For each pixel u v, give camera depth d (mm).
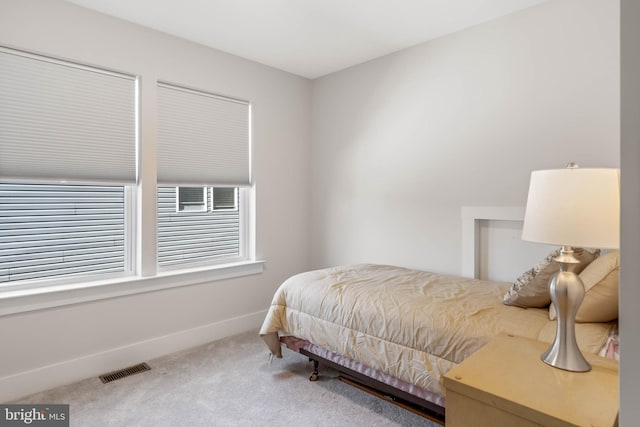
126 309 2600
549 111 2328
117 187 2650
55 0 2271
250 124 3344
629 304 595
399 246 3113
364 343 1963
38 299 2234
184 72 2859
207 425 1908
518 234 2498
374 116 3268
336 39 2881
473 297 2006
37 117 2258
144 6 2391
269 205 3479
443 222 2836
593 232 1129
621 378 604
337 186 3576
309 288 2334
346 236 3508
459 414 1174
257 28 2703
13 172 2186
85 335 2422
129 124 2627
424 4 2381
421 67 2945
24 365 2197
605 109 2127
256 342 3031
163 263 2893
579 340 1446
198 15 2512
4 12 2107
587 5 2178
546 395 1078
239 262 3322
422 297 2014
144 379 2393
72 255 2467
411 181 3025
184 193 3016
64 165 2359
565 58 2260
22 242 2289
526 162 2426
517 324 1621
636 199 585
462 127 2721
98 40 2441
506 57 2502
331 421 1938
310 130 3793
